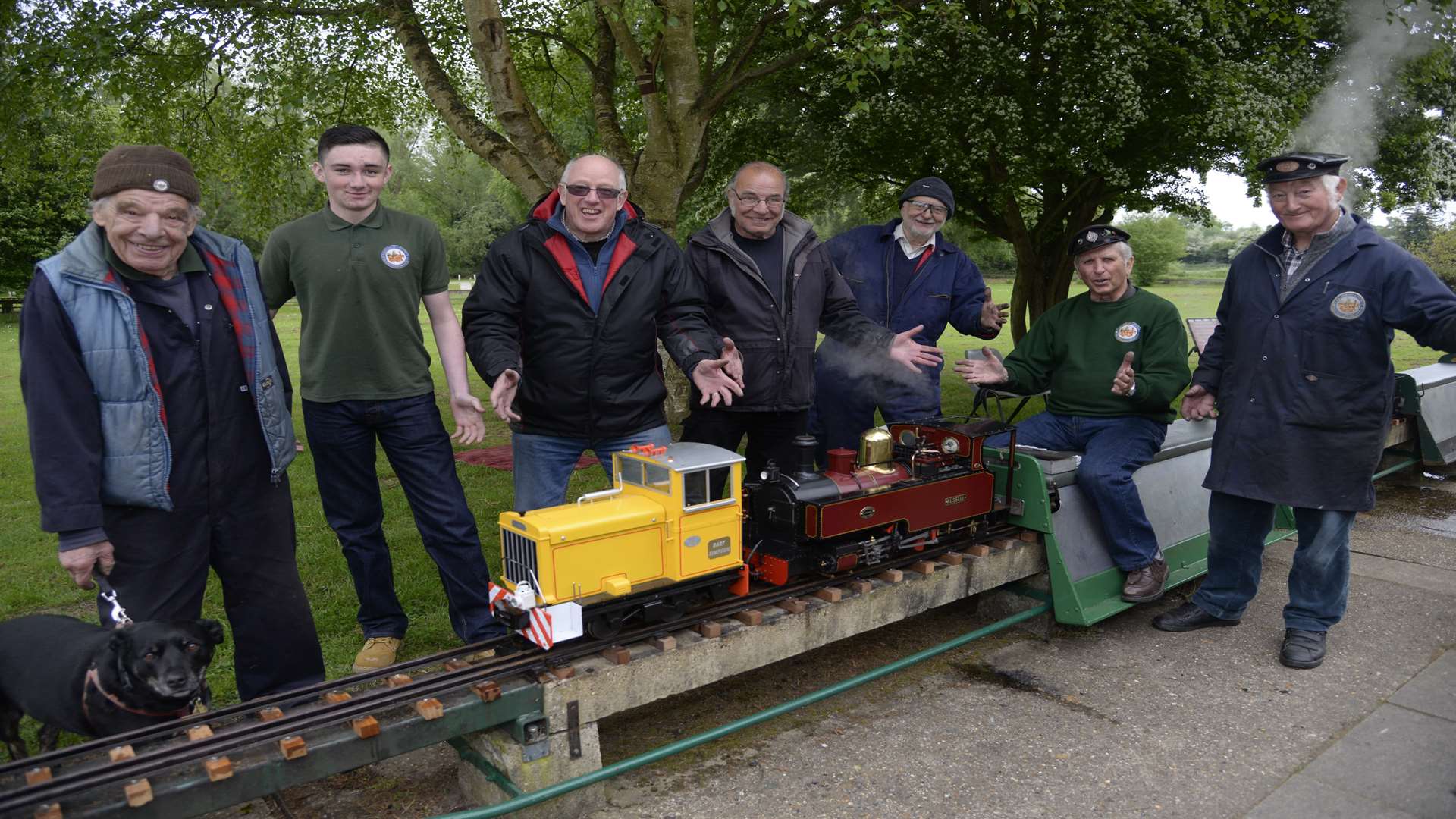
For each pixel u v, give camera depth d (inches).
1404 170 448.5
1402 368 548.7
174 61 356.8
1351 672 164.6
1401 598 200.7
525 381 155.2
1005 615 185.9
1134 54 370.6
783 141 499.5
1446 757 134.7
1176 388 179.2
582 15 460.1
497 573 214.8
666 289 159.2
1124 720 147.4
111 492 110.0
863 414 203.2
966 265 203.0
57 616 118.1
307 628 133.9
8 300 1293.1
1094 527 182.4
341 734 101.9
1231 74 365.4
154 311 111.6
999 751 137.7
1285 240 165.3
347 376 146.7
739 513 136.5
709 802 124.6
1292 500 162.1
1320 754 136.2
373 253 143.6
